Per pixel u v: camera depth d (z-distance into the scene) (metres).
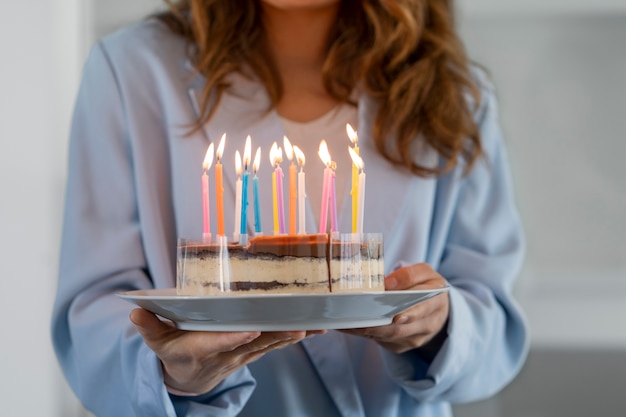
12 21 2.17
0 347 2.12
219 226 0.98
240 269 0.95
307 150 1.29
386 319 0.95
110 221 1.26
